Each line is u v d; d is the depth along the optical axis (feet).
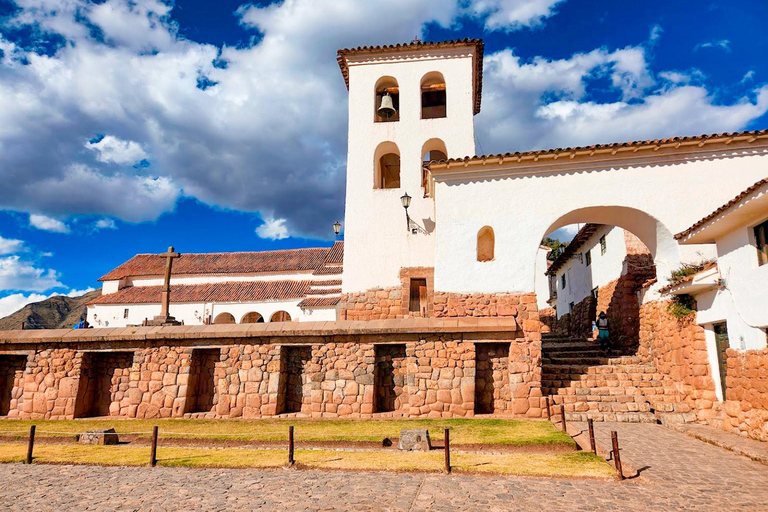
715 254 43.11
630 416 39.14
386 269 58.34
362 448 32.45
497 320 42.73
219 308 117.39
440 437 33.65
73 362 45.78
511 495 22.00
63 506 21.84
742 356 32.50
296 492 22.97
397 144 62.80
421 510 20.30
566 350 57.98
